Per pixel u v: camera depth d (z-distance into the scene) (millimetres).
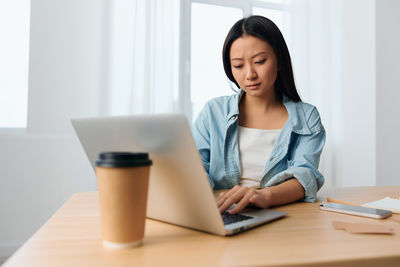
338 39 2785
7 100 2254
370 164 2818
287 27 2695
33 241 510
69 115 2250
